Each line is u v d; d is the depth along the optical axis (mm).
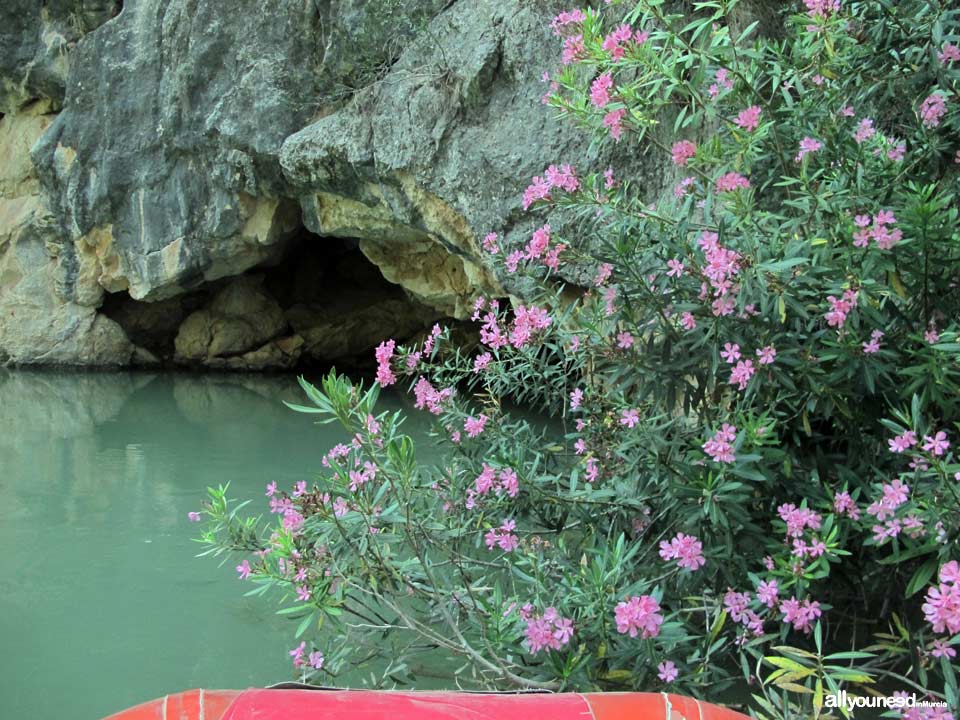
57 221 11453
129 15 10625
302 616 3236
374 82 7852
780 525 2785
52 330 11844
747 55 3375
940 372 2631
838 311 2680
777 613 2748
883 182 3139
